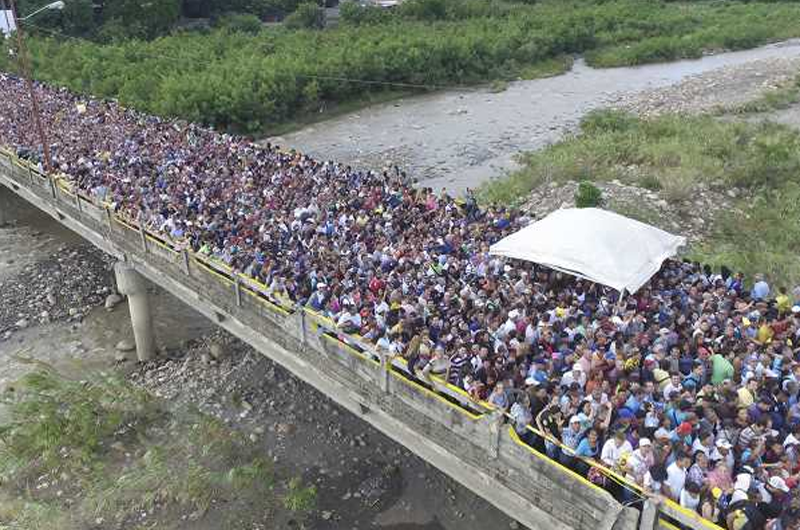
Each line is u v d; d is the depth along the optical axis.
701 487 9.74
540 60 65.44
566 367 12.66
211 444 18.30
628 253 15.91
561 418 11.24
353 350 14.09
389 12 77.38
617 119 41.97
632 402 11.40
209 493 16.77
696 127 38.25
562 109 50.72
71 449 18.45
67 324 25.25
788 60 56.88
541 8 80.69
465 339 13.19
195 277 18.56
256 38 65.94
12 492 17.41
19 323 25.28
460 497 16.67
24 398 20.48
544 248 16.25
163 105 45.66
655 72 61.12
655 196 28.83
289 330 15.72
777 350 13.10
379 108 54.25
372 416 14.51
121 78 51.69
